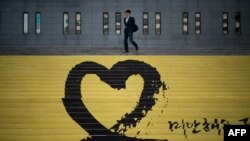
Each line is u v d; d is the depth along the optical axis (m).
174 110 9.17
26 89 10.48
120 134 8.41
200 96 10.33
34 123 8.74
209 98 9.43
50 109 9.13
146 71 11.71
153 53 14.88
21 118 8.86
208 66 12.23
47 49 17.09
